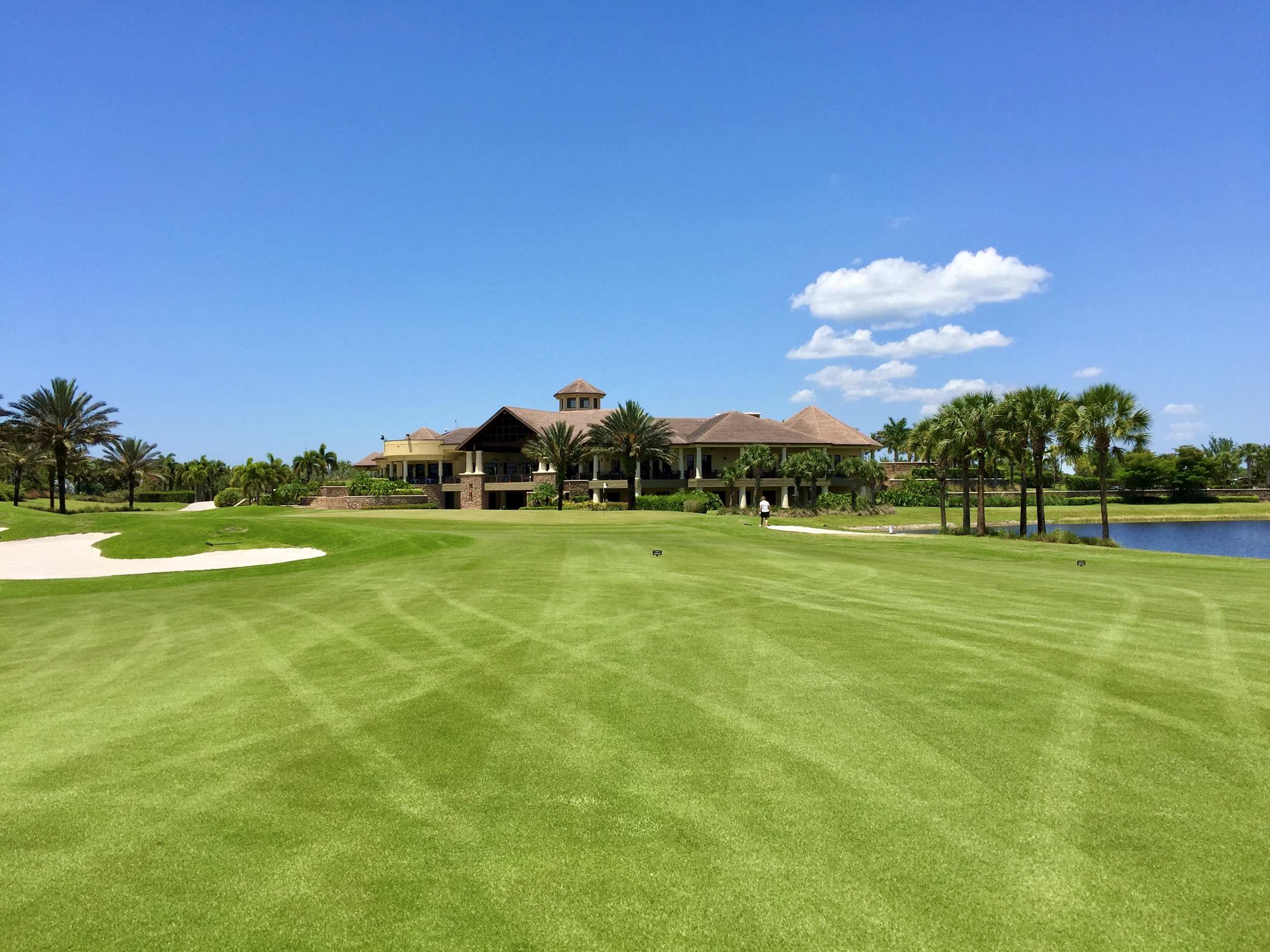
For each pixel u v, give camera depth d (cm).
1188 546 5494
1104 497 4341
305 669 980
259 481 9231
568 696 808
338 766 632
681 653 988
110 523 4534
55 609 1711
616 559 2248
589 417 8144
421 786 584
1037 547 2933
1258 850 461
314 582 1936
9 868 480
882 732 677
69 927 415
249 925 412
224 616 1461
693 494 6975
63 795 592
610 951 380
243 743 697
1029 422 4631
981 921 396
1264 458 13800
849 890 428
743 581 1702
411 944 391
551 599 1467
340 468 12800
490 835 502
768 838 489
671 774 594
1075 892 420
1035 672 873
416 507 7894
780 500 7850
